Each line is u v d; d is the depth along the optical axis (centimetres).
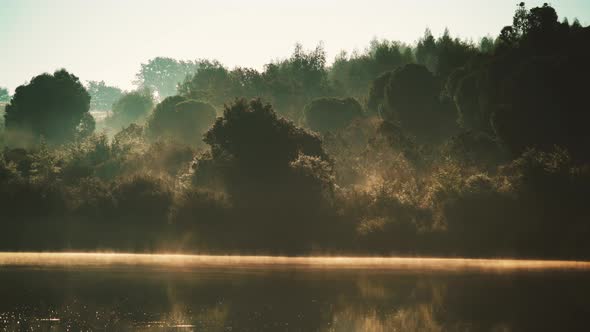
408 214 8650
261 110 9412
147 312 4088
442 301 4688
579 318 4172
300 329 3747
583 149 11581
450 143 12812
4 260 7169
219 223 8531
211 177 9150
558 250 8225
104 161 11869
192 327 3716
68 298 4494
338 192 9062
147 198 8781
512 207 8450
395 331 3772
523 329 3853
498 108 12425
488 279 5975
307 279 5762
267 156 8888
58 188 8988
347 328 3809
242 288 5106
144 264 6938
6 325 3675
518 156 11919
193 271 6244
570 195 8456
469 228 8394
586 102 12131
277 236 8406
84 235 8606
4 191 8762
